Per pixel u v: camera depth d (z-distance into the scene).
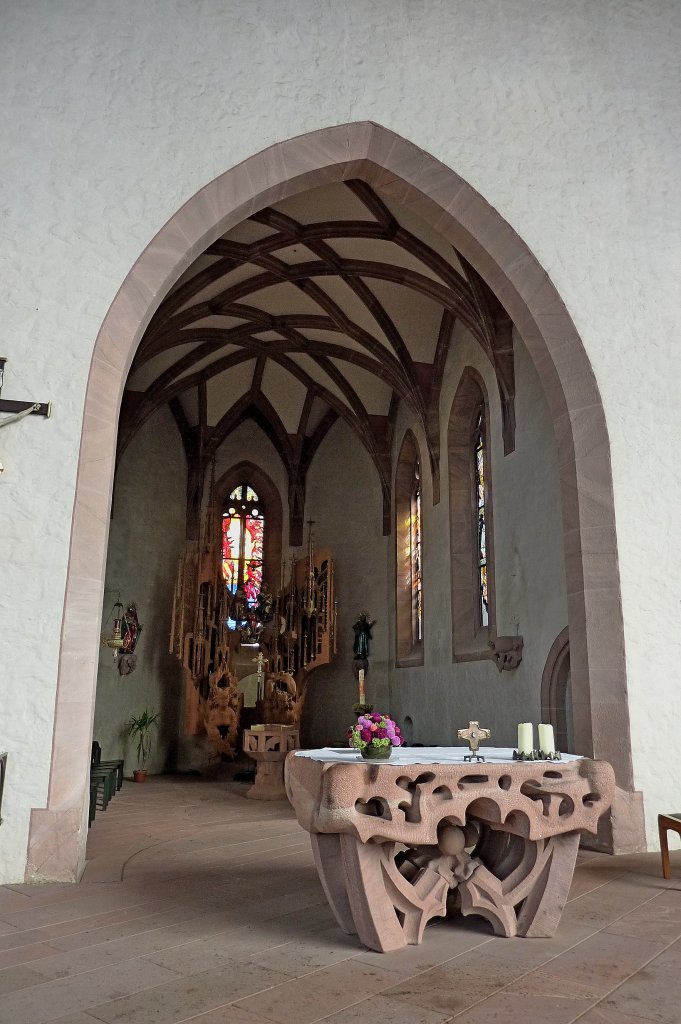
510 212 8.45
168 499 18.69
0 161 7.11
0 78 7.30
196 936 4.51
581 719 7.72
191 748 17.52
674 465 8.22
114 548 16.52
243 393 19.44
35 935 4.51
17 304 6.86
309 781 4.75
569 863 4.71
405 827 4.34
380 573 18.84
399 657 17.34
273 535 20.09
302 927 4.71
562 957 4.18
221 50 7.98
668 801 7.41
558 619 10.09
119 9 7.79
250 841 7.77
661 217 8.79
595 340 8.33
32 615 6.31
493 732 12.12
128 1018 3.31
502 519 12.28
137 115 7.56
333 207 12.34
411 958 4.15
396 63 8.49
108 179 7.32
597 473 8.03
